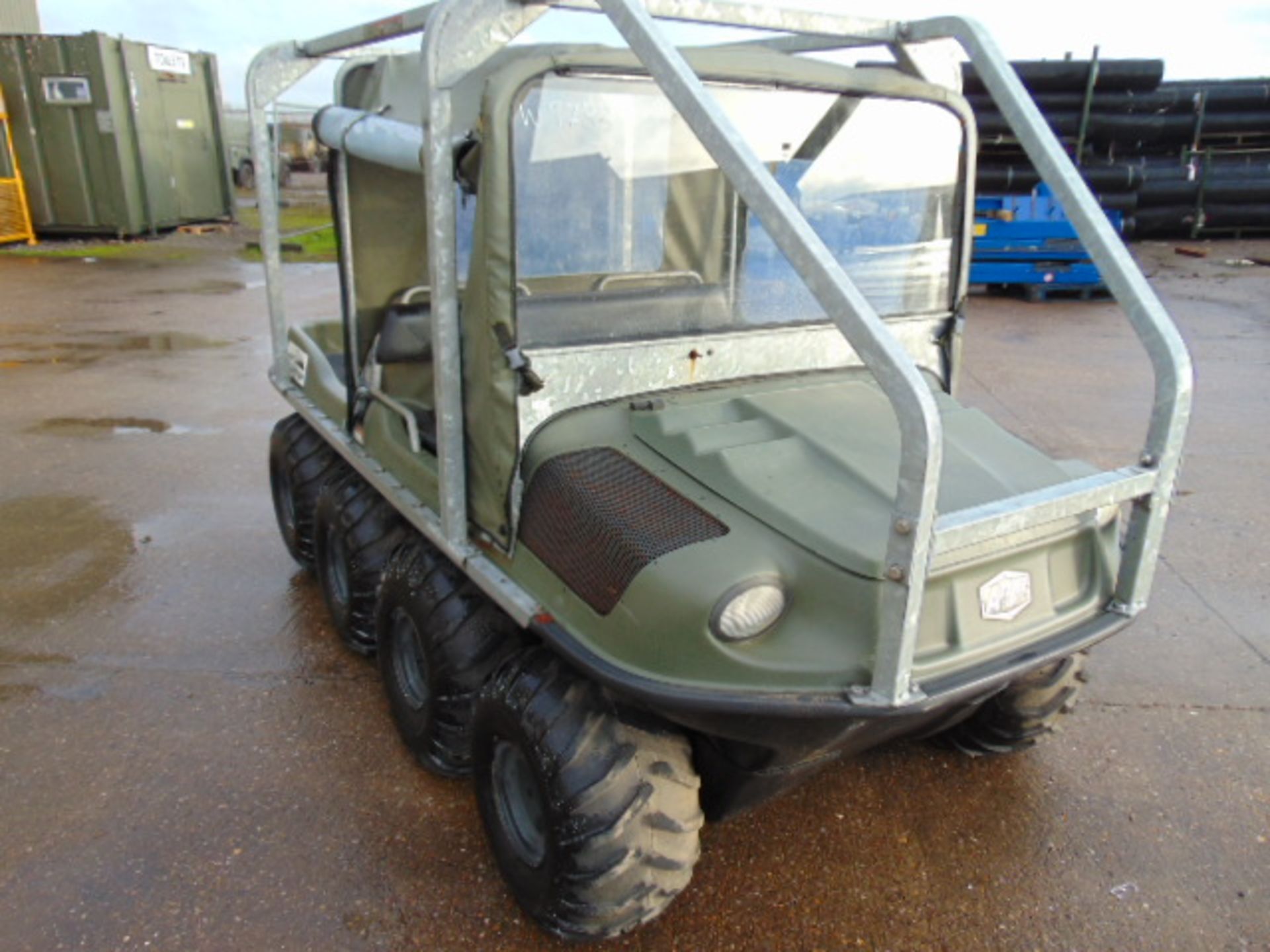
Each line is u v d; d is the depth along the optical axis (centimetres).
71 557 491
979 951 263
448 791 323
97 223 1563
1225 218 1667
